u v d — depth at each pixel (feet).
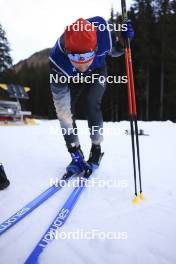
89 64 8.43
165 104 67.72
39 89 112.27
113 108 75.15
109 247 6.02
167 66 64.28
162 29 62.95
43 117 99.91
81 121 35.65
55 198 8.35
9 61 92.68
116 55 9.91
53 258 5.64
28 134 21.42
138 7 70.08
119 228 6.75
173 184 9.59
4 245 6.05
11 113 31.55
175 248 6.00
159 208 7.76
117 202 8.11
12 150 14.61
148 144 16.84
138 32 67.00
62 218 7.07
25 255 5.74
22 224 6.89
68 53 8.14
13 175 10.34
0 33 90.33
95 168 10.84
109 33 8.73
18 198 8.36
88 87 10.13
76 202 8.06
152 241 6.23
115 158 12.87
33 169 11.11
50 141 17.69
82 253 5.81
